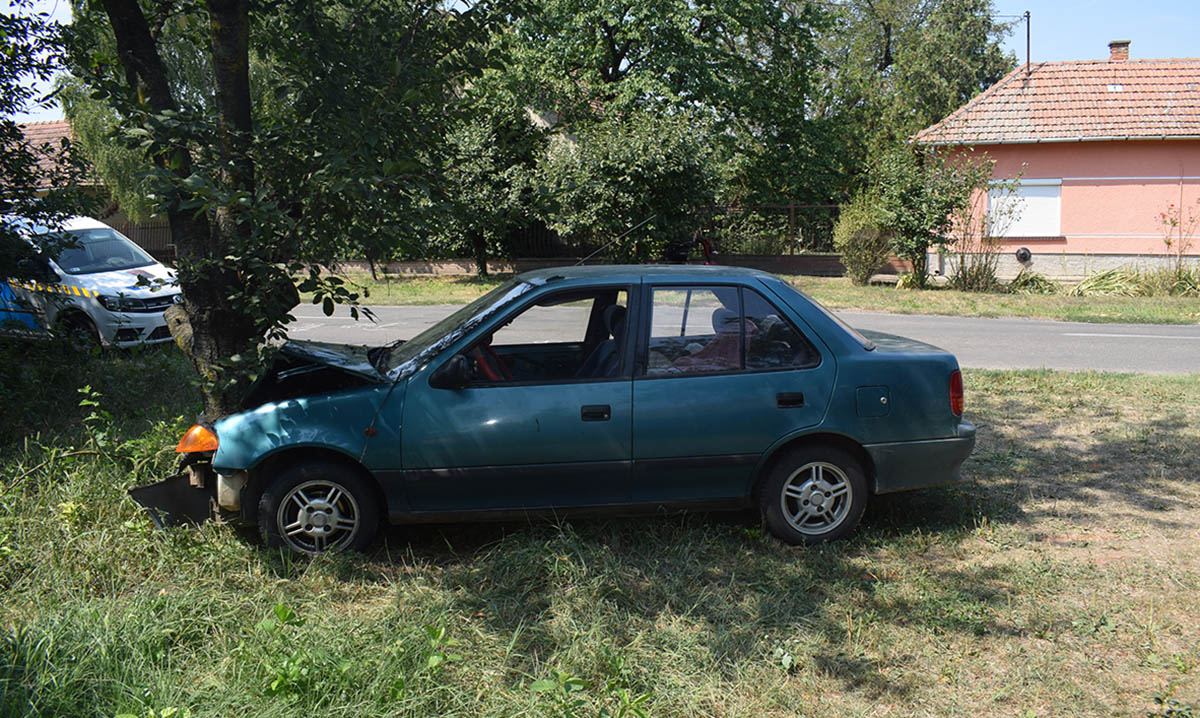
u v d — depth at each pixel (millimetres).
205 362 5684
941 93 36875
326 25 5207
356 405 4684
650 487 4902
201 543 4820
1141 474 6375
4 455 6461
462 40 5562
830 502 5047
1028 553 4977
